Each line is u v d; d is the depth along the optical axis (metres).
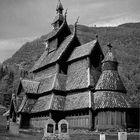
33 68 69.38
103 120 45.22
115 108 44.97
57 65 57.31
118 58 167.62
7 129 49.12
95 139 37.06
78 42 61.22
